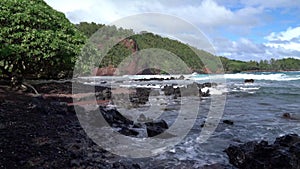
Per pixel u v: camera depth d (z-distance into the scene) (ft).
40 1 83.25
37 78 78.43
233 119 49.55
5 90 57.57
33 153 25.04
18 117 36.22
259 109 61.36
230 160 27.78
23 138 28.27
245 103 70.85
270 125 44.27
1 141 26.35
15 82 63.46
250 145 28.71
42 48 61.57
